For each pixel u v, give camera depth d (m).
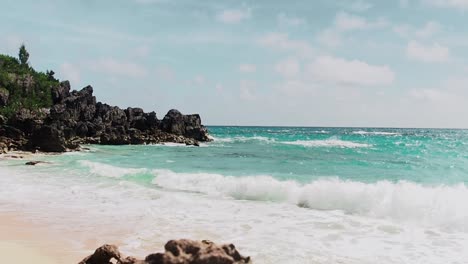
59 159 38.06
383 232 13.78
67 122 65.12
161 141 70.00
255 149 55.97
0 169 29.41
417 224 14.84
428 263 10.87
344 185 19.19
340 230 13.98
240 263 6.31
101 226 13.96
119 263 8.16
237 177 23.55
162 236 12.85
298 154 47.22
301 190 19.00
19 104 70.00
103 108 75.62
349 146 62.34
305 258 10.99
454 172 30.20
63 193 20.16
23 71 85.56
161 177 25.09
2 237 12.31
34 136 47.44
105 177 25.86
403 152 49.44
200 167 33.06
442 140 87.06
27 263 9.87
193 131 78.69
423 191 17.64
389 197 17.11
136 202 18.27
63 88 79.12
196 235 13.09
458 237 13.25
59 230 13.34
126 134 67.50
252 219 15.40
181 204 18.02
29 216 15.22
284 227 14.29
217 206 17.70
